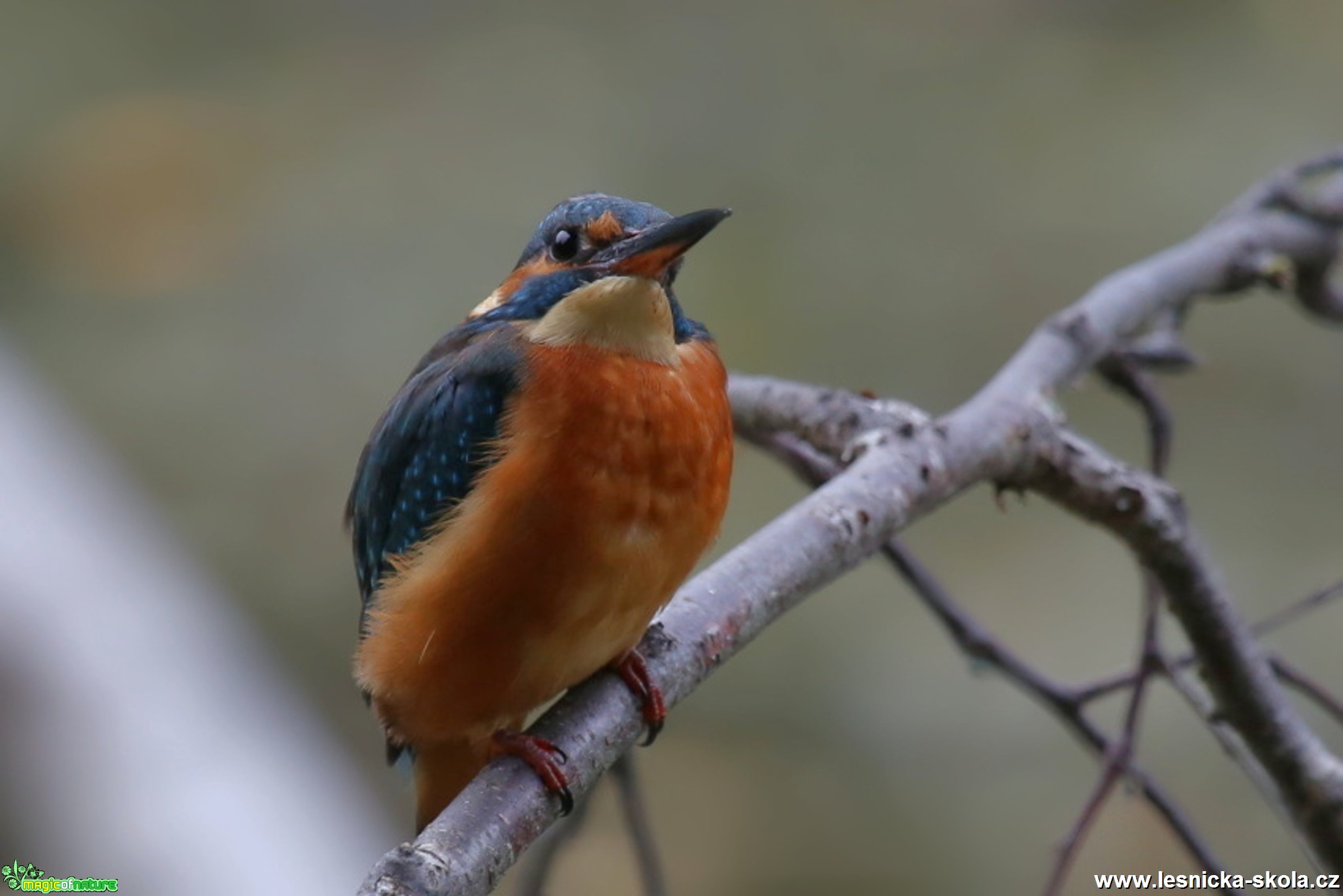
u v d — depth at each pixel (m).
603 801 11.55
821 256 12.70
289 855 8.50
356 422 12.66
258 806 8.73
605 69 13.63
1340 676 10.91
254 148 13.92
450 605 5.82
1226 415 11.88
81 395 12.88
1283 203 8.94
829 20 13.45
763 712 11.57
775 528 6.10
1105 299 7.75
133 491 11.65
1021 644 11.37
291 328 13.00
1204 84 12.79
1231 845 10.51
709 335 6.29
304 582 12.22
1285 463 11.71
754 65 13.41
